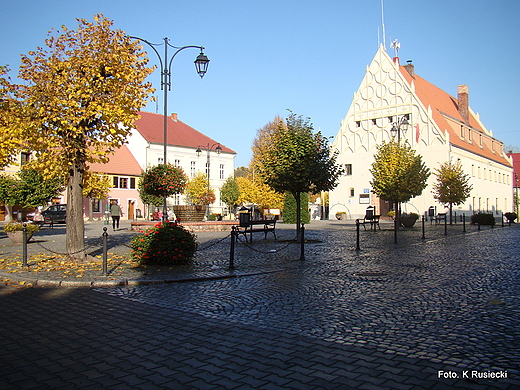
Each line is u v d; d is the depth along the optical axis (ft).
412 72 168.76
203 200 145.07
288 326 20.08
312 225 114.52
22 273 34.47
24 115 38.45
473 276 33.17
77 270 35.86
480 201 169.78
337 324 20.25
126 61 40.52
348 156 159.84
